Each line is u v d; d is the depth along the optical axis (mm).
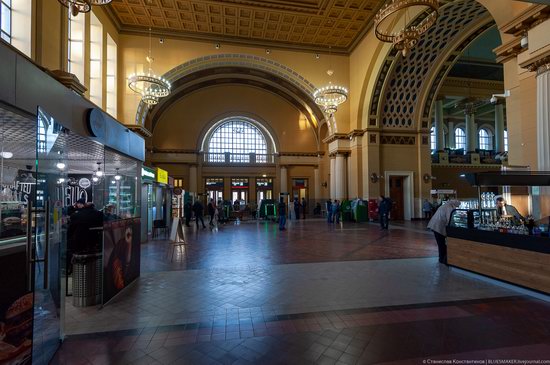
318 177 24438
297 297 4312
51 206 2842
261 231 13133
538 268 4168
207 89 23375
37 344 2576
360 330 3232
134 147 6570
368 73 16188
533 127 6113
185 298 4316
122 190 5215
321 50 17781
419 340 2994
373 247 8445
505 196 6469
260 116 24172
